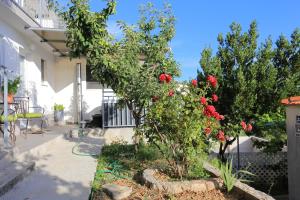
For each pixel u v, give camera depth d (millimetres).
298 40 8781
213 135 5840
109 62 6797
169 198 4500
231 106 8406
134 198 4617
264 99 8633
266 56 8617
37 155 6824
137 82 6906
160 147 5727
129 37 7410
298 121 6719
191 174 5383
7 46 9133
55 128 11312
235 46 8891
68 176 5629
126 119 11016
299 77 8570
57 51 13227
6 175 5098
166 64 7719
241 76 8344
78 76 14062
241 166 8773
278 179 8719
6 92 6551
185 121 5160
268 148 8547
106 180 5523
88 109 14141
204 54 8789
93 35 6941
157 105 5383
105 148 8156
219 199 4578
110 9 6949
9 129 6992
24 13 8688
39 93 12062
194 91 5445
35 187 5004
